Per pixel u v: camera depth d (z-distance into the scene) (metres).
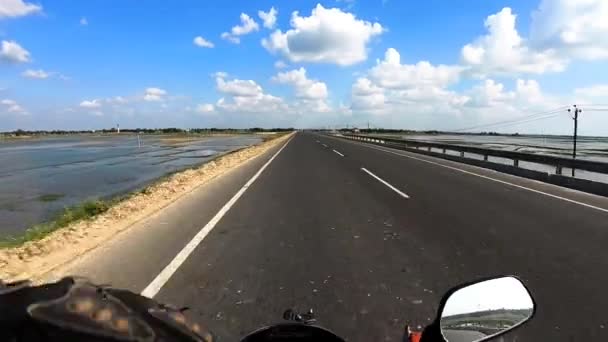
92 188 19.86
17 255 6.44
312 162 24.25
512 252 6.29
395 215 9.12
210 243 6.90
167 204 10.88
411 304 4.39
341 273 5.38
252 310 4.26
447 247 6.57
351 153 32.47
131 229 8.02
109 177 24.36
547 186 13.69
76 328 0.81
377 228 7.91
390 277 5.22
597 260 5.90
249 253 6.32
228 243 6.90
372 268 5.57
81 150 58.56
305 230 7.81
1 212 14.22
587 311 4.24
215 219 8.84
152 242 7.02
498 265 5.68
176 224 8.42
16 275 5.50
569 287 4.89
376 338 3.67
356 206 10.25
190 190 13.49
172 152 49.31
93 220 9.03
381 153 32.34
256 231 7.75
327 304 4.40
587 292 4.74
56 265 5.90
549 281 5.09
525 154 16.61
